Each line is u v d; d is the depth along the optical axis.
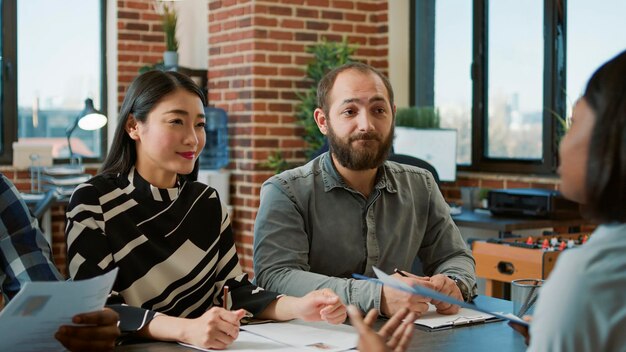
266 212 2.30
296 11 5.64
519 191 4.79
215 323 1.73
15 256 1.84
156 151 1.96
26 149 5.98
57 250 5.91
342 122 2.25
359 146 2.24
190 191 2.08
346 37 5.87
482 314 2.08
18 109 6.22
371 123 2.23
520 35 5.46
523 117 5.46
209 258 2.07
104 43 6.49
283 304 1.99
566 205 4.65
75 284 1.48
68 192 5.77
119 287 1.95
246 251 5.63
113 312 1.66
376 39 6.03
